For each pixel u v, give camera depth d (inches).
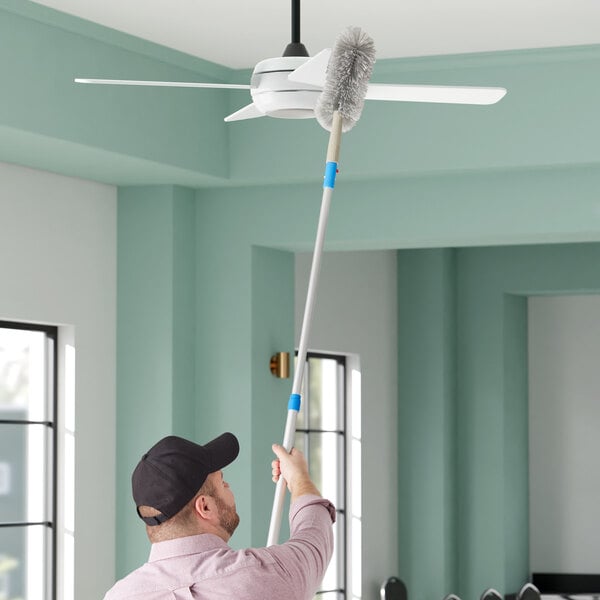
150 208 241.9
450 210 228.1
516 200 223.8
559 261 337.4
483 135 220.1
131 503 239.3
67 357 233.3
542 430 382.9
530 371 385.1
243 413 242.7
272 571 98.0
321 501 104.0
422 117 223.6
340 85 105.7
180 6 194.4
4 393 364.5
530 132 217.3
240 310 243.3
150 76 216.5
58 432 233.8
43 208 226.2
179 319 241.3
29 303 222.5
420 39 211.0
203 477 100.8
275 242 241.0
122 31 206.2
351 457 316.2
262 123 234.7
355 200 235.0
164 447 100.8
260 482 244.4
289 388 255.0
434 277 335.6
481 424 341.7
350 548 314.0
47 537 232.7
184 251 243.6
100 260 239.3
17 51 190.9
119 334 242.7
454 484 340.2
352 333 315.0
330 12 196.1
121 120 210.7
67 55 199.9
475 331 344.8
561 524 379.9
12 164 220.1
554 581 378.9
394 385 336.2
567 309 382.9
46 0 190.7
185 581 98.0
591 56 213.8
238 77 232.2
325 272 304.0
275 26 204.1
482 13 196.9
